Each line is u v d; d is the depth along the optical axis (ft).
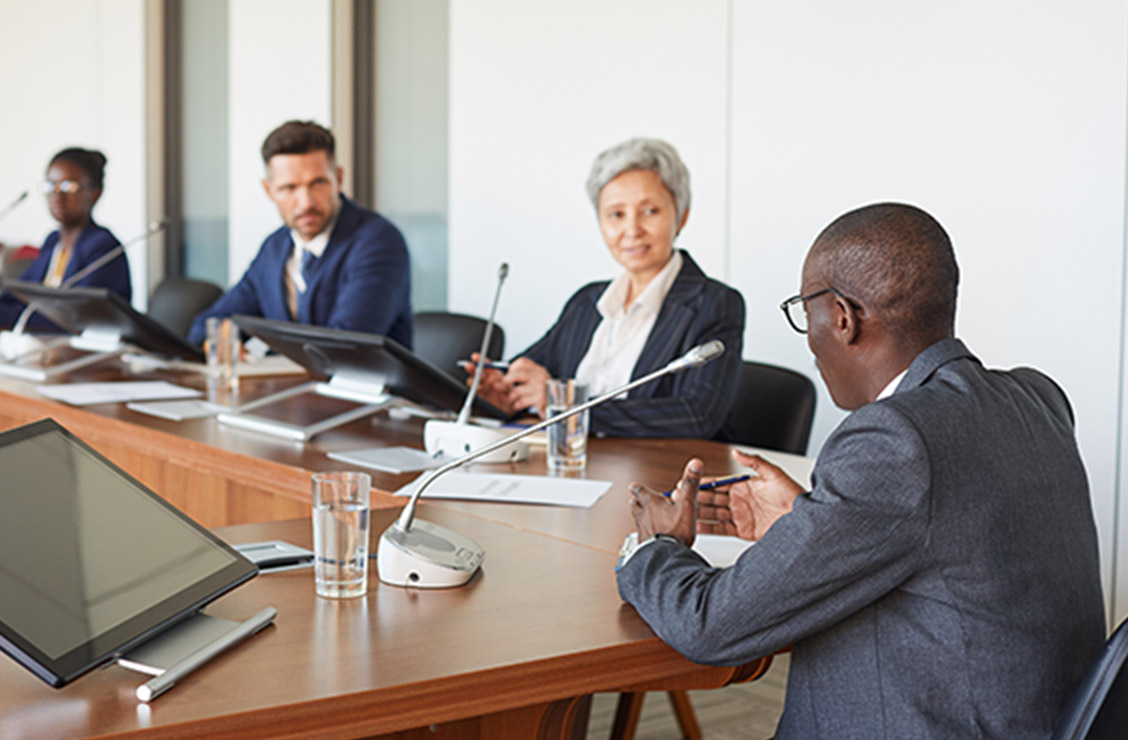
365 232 10.85
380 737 4.31
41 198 24.40
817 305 4.18
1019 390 4.09
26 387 9.55
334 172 10.90
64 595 3.46
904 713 3.73
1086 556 3.94
